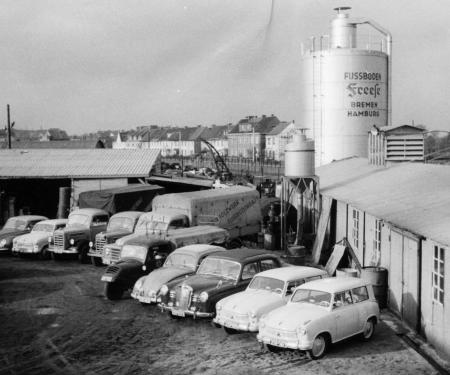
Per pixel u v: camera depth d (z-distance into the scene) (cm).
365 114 3222
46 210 3866
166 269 1661
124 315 1572
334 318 1198
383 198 1759
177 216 2230
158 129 17212
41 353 1256
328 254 2245
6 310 1641
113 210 2800
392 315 1502
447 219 1245
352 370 1099
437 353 1202
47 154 4109
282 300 1336
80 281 2036
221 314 1343
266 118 11669
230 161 8988
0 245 2647
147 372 1123
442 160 2870
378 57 3225
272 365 1143
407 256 1403
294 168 2414
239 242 2550
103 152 4134
